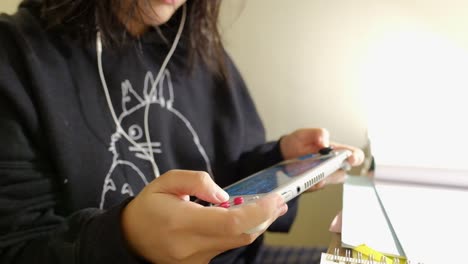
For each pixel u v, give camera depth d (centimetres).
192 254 28
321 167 45
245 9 79
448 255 34
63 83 47
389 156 57
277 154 65
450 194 51
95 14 50
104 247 30
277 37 79
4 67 41
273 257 67
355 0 73
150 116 56
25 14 48
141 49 59
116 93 53
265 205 27
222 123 66
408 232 38
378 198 50
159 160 55
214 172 64
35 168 43
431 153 57
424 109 70
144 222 28
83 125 47
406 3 71
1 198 40
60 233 35
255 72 83
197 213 27
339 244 37
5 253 38
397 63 74
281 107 83
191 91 64
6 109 41
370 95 76
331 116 80
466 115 67
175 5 55
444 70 71
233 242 28
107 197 48
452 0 68
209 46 66
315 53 78
